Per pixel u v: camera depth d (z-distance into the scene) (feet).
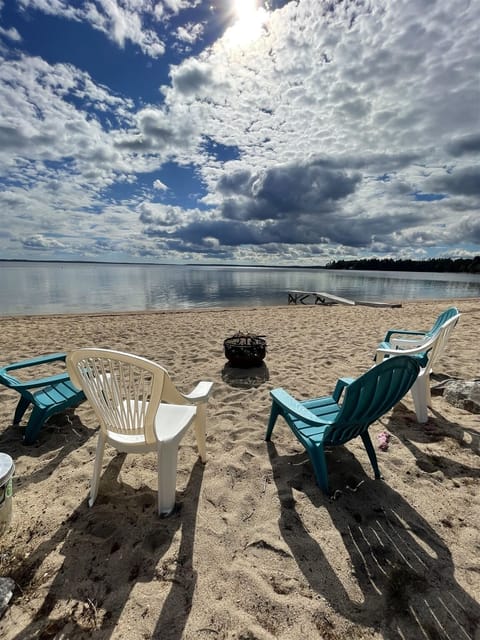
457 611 4.42
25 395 8.64
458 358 15.15
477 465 7.52
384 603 4.53
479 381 10.91
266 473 7.34
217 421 9.73
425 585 4.78
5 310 46.62
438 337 9.09
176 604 4.49
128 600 4.53
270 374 13.75
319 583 4.82
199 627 4.21
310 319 28.94
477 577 4.91
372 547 5.44
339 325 25.46
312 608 4.46
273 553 5.32
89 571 4.96
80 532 5.67
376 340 19.72
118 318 29.68
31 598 4.54
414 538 5.62
